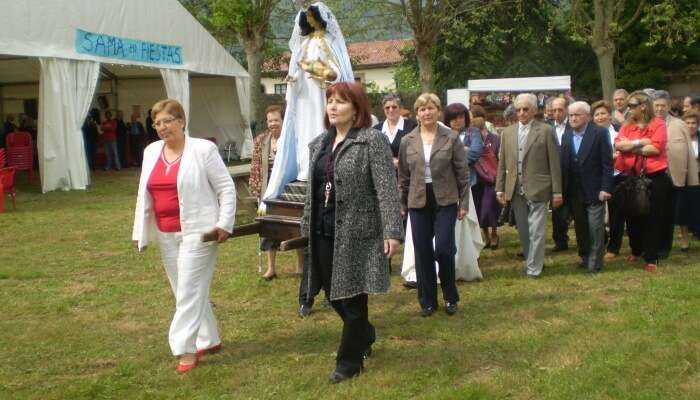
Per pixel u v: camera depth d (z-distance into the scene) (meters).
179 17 19.23
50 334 5.42
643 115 7.09
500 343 4.96
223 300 6.34
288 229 5.45
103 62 16.36
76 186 15.30
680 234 8.95
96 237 9.55
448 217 5.69
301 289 5.83
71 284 7.02
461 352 4.82
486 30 25.88
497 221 8.32
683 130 7.51
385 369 4.53
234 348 5.07
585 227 7.12
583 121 6.98
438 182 5.66
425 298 5.75
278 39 27.84
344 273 4.20
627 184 7.02
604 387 4.07
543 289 6.48
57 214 11.66
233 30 24.59
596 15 19.16
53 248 8.82
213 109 23.28
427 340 5.13
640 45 26.98
